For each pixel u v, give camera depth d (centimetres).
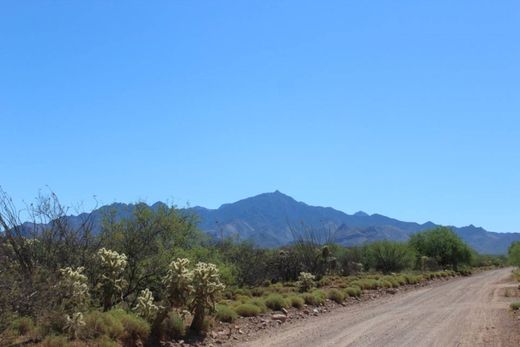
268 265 4306
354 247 6575
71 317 1177
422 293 3662
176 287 1395
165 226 2016
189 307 1467
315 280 4084
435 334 1630
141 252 1761
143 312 1323
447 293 3669
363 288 3581
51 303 1183
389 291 3606
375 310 2430
